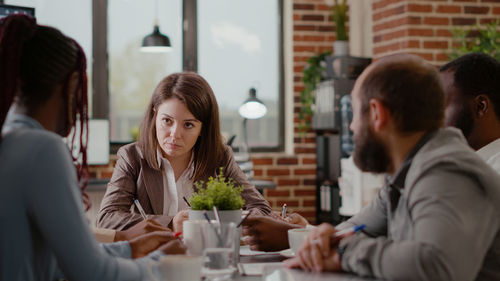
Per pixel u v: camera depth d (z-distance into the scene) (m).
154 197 1.98
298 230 1.34
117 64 4.33
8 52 0.99
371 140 1.09
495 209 1.01
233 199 1.39
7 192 0.94
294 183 4.44
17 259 0.95
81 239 0.96
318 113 4.25
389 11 4.14
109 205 1.91
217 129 2.01
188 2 4.43
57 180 0.95
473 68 1.50
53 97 1.04
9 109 0.99
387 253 1.01
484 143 1.53
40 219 0.94
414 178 1.04
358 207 3.63
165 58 4.42
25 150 0.95
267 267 1.19
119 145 4.29
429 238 0.96
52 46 1.02
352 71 4.05
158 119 1.92
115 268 1.00
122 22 4.32
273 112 4.66
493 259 1.05
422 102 1.05
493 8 4.06
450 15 4.00
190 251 1.17
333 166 4.20
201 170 2.00
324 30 4.50
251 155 4.38
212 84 4.52
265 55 4.61
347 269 1.09
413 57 1.09
